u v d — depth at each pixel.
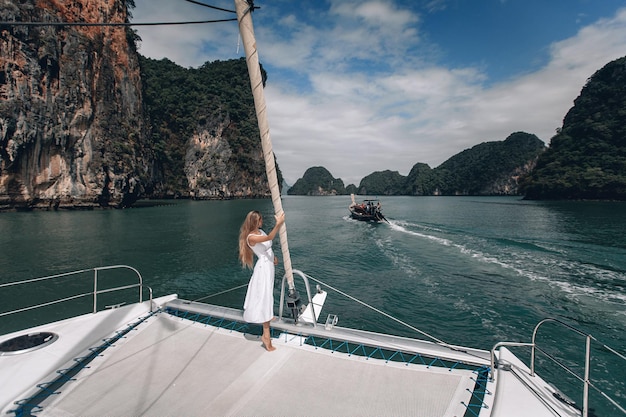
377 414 2.38
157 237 26.11
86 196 50.66
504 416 2.21
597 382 6.00
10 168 43.00
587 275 13.30
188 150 107.81
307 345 3.45
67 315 10.03
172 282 13.58
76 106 49.22
